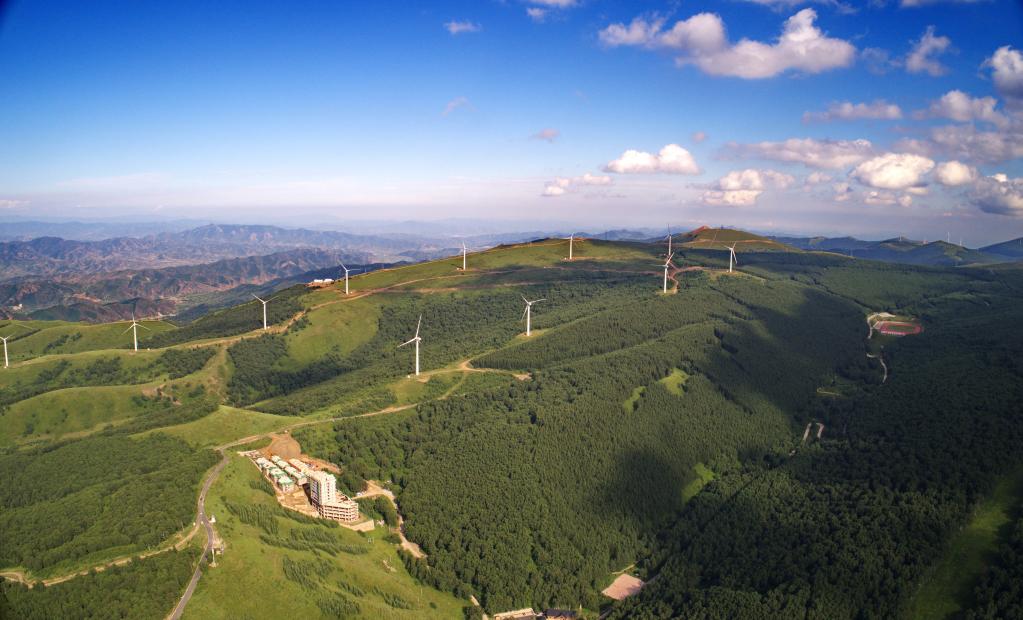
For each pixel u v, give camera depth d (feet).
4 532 516.32
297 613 471.21
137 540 504.43
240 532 539.70
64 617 421.59
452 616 561.02
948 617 516.73
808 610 542.57
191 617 442.09
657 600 602.03
